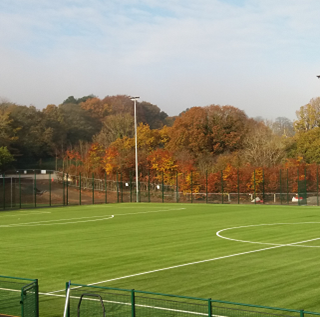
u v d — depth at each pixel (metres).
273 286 14.47
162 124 146.25
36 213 47.19
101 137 105.69
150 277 16.11
